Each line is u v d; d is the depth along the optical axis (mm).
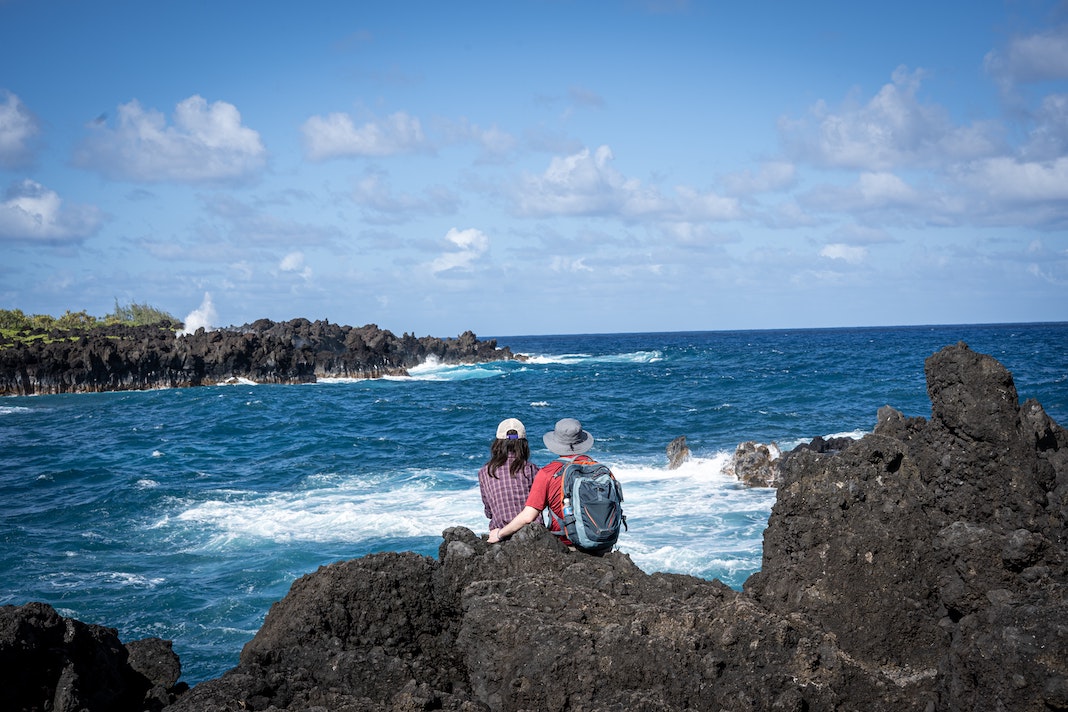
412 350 83062
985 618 4430
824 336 192000
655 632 4465
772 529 5402
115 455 27984
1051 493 5148
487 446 28078
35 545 15750
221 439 31891
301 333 74188
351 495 19734
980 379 5305
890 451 5344
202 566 14211
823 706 4074
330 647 4863
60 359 60375
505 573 5328
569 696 4258
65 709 4254
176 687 5230
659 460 24094
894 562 4875
